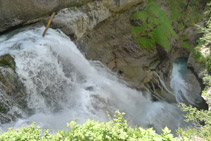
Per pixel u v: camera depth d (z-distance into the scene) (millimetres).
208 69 10844
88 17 8633
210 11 10258
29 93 5457
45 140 2514
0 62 5012
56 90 6305
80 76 7797
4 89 4801
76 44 8352
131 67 11258
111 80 9305
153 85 10883
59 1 7484
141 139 2475
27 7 6746
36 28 6980
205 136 4438
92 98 6703
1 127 4527
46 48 6215
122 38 11555
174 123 9000
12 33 6625
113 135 2467
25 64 5496
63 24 7352
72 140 2412
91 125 2652
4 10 6273
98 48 10312
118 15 11406
